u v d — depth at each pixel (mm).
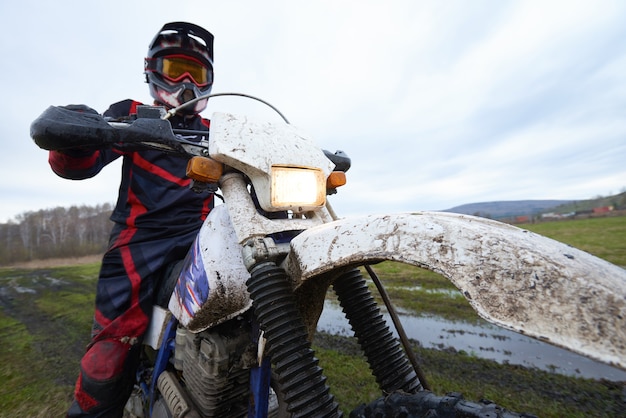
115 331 1607
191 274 1272
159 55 2148
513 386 2785
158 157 1975
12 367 3951
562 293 527
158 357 1591
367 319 1158
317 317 1115
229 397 1329
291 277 973
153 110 1273
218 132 1097
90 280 11172
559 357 3291
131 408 1854
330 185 1254
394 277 7172
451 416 775
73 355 4305
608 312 485
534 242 654
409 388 1075
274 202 1051
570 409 2447
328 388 849
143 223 1822
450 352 3482
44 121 1031
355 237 792
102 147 1178
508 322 544
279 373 846
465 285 603
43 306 7379
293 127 1281
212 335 1296
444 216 760
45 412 2875
